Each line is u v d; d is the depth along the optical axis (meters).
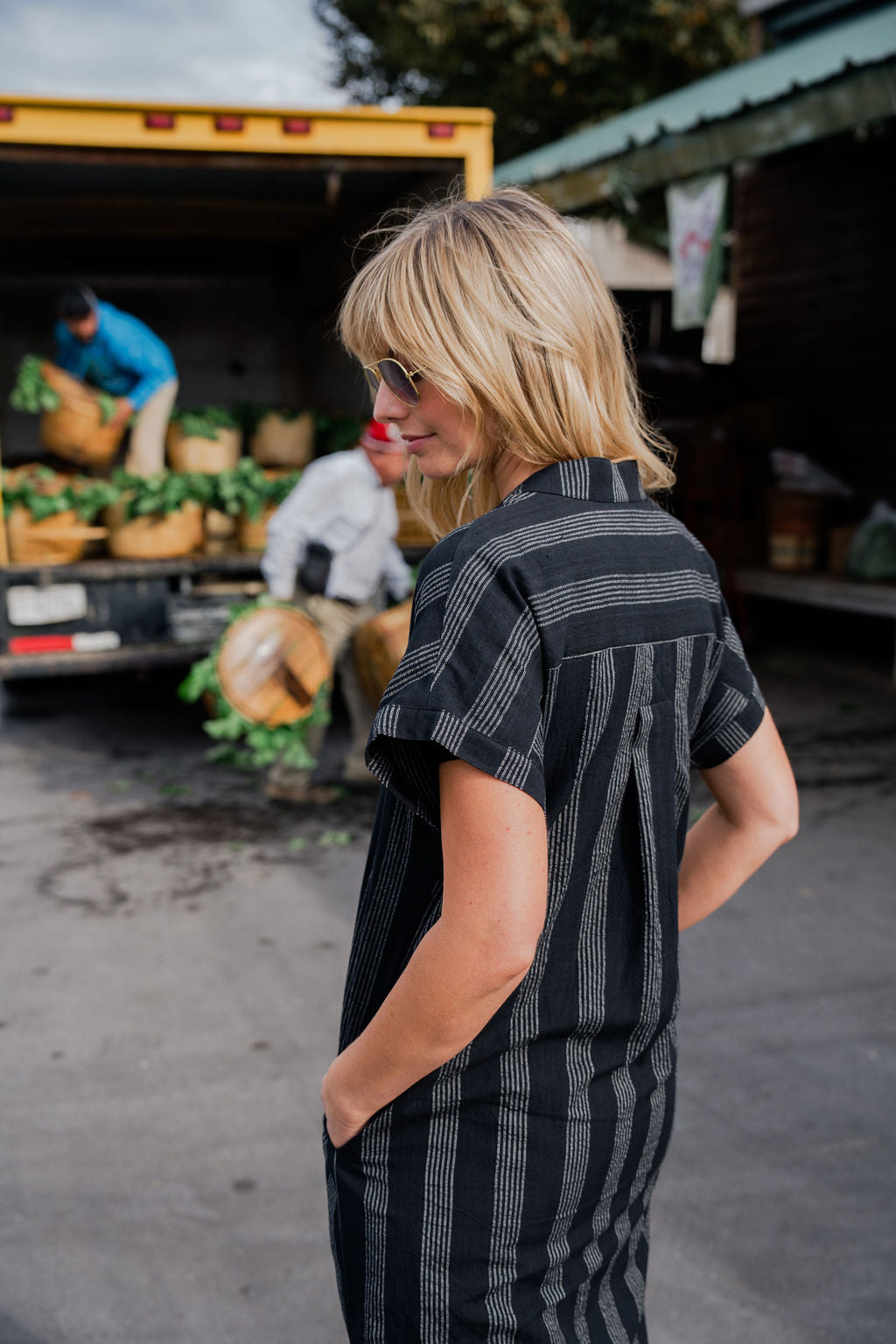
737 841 1.38
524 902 1.00
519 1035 1.13
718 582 1.28
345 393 7.89
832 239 9.39
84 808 5.40
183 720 7.05
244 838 4.95
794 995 3.53
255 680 4.77
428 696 1.02
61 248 8.09
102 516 6.10
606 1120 1.18
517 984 1.04
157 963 3.76
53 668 5.73
